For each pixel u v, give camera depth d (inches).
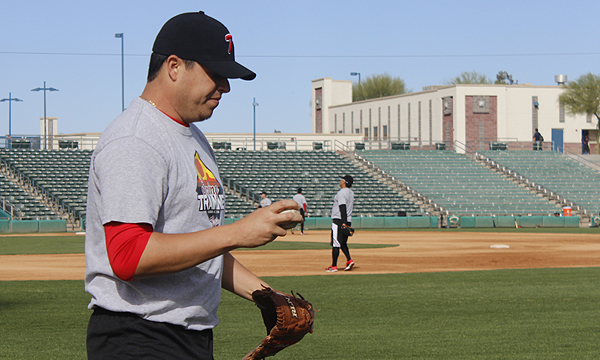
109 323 81.8
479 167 1620.3
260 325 266.7
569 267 518.3
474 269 509.4
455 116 1939.0
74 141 1461.6
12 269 505.0
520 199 1416.1
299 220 76.3
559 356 213.5
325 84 2618.1
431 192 1425.9
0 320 274.7
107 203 75.5
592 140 2143.2
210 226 87.7
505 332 254.1
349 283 409.7
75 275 463.8
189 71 84.3
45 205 1159.0
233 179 1369.3
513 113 1985.7
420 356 212.5
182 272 83.7
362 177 1466.5
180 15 86.6
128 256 73.6
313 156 1561.3
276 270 500.4
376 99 2348.7
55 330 252.7
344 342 235.1
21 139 1379.2
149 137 80.9
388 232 1095.0
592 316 291.3
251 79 86.4
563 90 2036.2
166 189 81.3
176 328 83.2
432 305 322.3
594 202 1417.3
